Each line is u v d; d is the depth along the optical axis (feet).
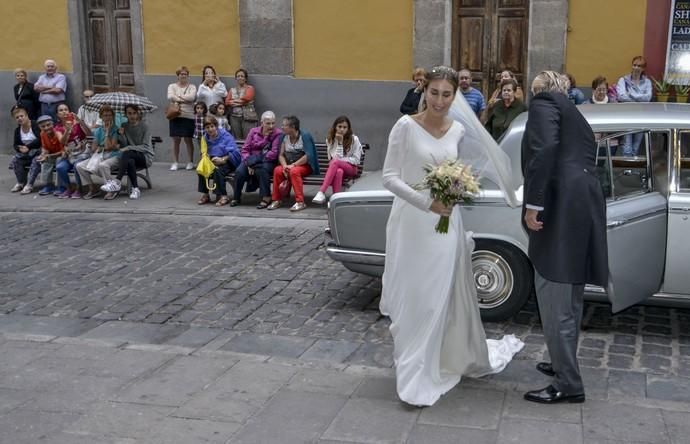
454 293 16.31
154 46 47.11
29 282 25.11
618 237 18.37
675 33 38.06
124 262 27.17
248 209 35.04
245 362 18.24
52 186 39.65
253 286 24.26
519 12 41.22
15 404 16.16
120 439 14.67
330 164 34.17
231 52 45.85
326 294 23.41
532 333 20.11
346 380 17.15
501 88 34.09
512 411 15.46
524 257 20.15
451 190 14.98
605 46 39.55
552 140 14.48
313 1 43.73
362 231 21.17
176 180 42.65
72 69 49.52
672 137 19.12
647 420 15.01
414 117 15.89
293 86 44.88
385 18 42.70
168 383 17.10
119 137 37.96
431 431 14.73
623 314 21.50
